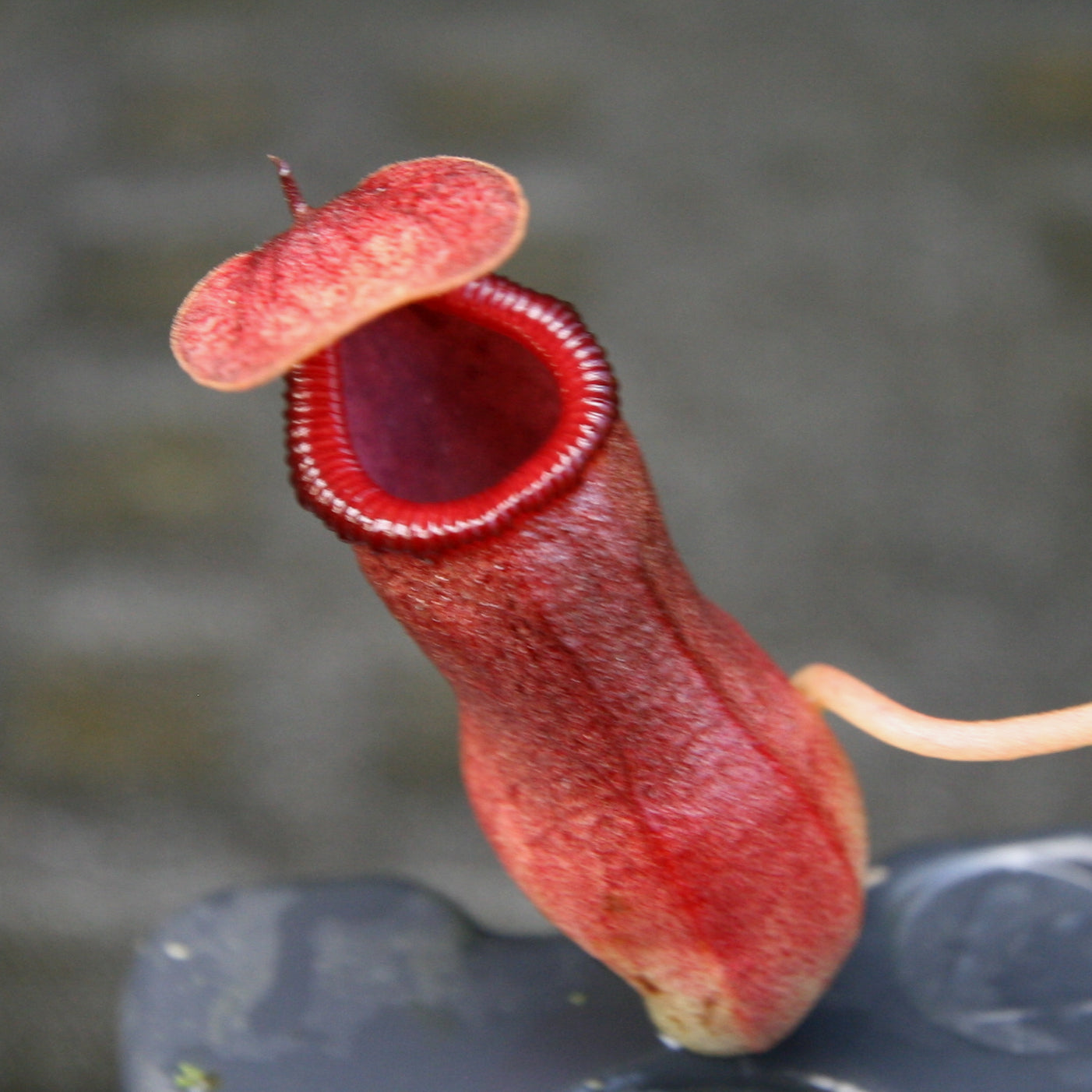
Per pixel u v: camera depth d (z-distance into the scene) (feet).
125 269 4.53
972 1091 1.42
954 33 5.60
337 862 2.81
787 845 1.38
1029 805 2.87
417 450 1.37
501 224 1.27
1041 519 3.54
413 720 3.12
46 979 2.60
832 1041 1.44
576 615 1.34
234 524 3.66
